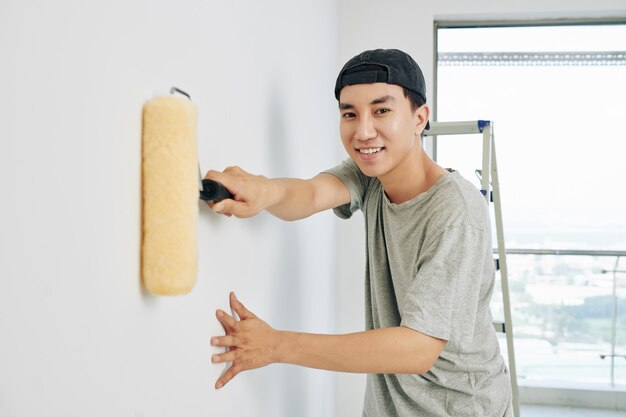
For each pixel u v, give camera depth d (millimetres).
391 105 1163
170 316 805
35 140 498
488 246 1261
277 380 1460
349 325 3098
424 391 1348
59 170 534
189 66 845
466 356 1303
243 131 1130
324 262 2354
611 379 3537
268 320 1367
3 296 467
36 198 502
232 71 1053
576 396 3564
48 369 527
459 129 2482
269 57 1324
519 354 3590
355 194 1453
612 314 3488
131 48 667
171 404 816
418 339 1082
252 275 1220
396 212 1324
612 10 3082
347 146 1231
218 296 1001
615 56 3309
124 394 677
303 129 1777
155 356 761
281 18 1439
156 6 732
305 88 1809
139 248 701
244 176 1036
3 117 459
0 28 454
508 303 2484
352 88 1170
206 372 949
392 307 1419
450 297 1127
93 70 587
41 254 512
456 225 1165
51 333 530
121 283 660
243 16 1116
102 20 602
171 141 689
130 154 669
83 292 582
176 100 695
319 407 2219
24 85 483
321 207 1375
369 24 3102
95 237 600
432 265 1137
